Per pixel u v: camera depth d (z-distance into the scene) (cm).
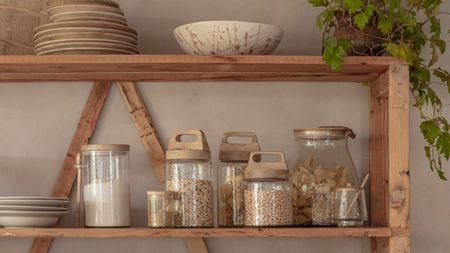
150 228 233
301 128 259
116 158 242
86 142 260
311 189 243
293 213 244
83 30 237
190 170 239
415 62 240
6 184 261
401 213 233
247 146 248
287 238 262
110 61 232
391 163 234
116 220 239
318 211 241
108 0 244
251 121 263
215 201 260
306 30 265
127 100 262
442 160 264
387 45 232
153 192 235
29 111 262
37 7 260
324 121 264
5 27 259
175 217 238
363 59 234
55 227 258
